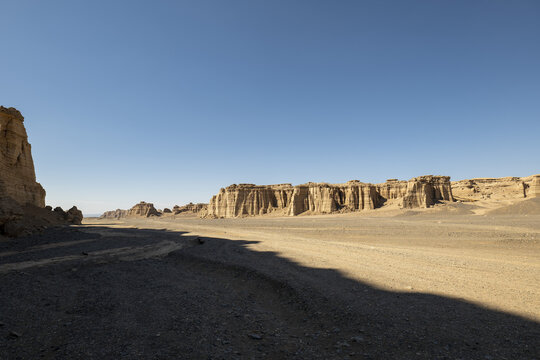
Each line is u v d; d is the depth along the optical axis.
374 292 10.73
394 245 26.27
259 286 12.85
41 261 16.83
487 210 72.25
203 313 9.25
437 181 106.56
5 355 6.48
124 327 8.04
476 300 9.62
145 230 44.53
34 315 8.99
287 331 7.96
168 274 15.27
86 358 6.29
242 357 6.38
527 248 22.61
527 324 7.58
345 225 51.62
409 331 7.37
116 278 14.15
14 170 38.38
